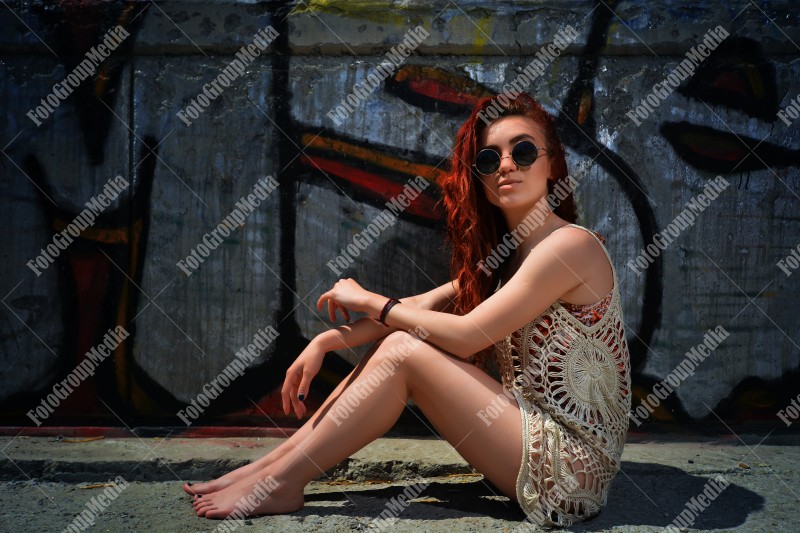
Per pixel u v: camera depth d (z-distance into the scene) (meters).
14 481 2.65
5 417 3.07
